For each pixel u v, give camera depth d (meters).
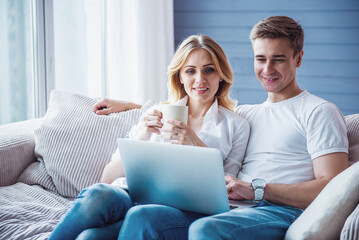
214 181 1.08
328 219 0.99
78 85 2.91
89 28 3.01
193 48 1.51
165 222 1.10
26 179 1.69
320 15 3.48
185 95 1.67
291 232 1.08
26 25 2.37
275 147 1.41
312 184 1.23
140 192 1.25
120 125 1.74
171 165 1.12
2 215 1.32
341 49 3.49
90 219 1.12
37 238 1.20
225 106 1.66
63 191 1.63
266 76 1.45
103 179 1.53
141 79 3.24
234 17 3.61
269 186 1.26
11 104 2.32
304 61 3.57
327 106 1.35
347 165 1.28
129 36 3.20
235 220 1.07
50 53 2.46
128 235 1.07
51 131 1.72
